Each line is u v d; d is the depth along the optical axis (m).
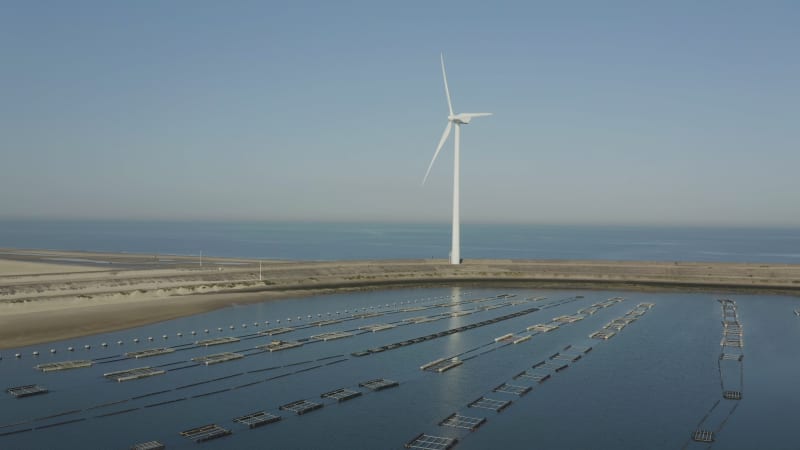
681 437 43.38
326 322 85.75
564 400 51.25
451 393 52.66
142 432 42.50
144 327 78.94
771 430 44.91
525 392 53.16
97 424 43.91
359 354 66.00
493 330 81.69
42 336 70.75
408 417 46.50
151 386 53.28
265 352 66.88
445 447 40.56
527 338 75.81
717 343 73.75
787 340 75.69
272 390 52.84
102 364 60.25
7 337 69.06
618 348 70.88
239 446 40.38
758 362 64.50
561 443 41.94
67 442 40.50
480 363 63.31
